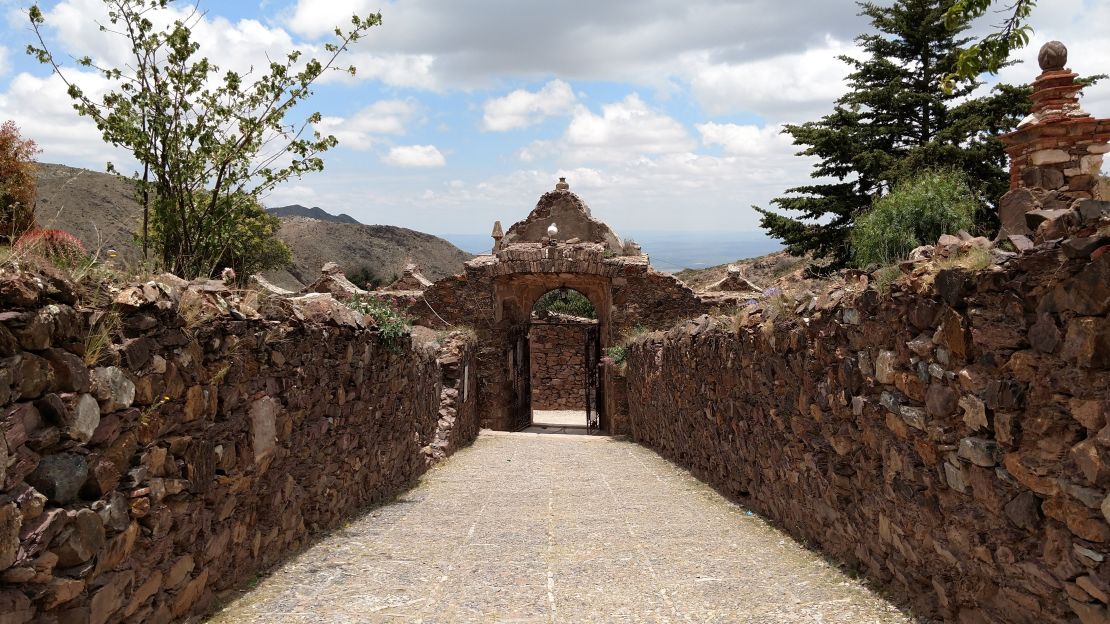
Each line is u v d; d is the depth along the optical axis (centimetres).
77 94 762
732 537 760
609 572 632
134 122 773
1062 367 348
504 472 1330
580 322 2912
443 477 1262
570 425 2781
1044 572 367
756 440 873
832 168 2386
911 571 511
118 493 391
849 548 625
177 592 465
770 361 801
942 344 451
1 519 304
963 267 427
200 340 488
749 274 5722
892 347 525
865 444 577
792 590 570
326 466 784
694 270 6725
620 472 1315
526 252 2402
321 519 776
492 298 2420
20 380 319
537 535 780
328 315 777
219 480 520
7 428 309
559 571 638
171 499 454
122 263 471
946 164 1997
